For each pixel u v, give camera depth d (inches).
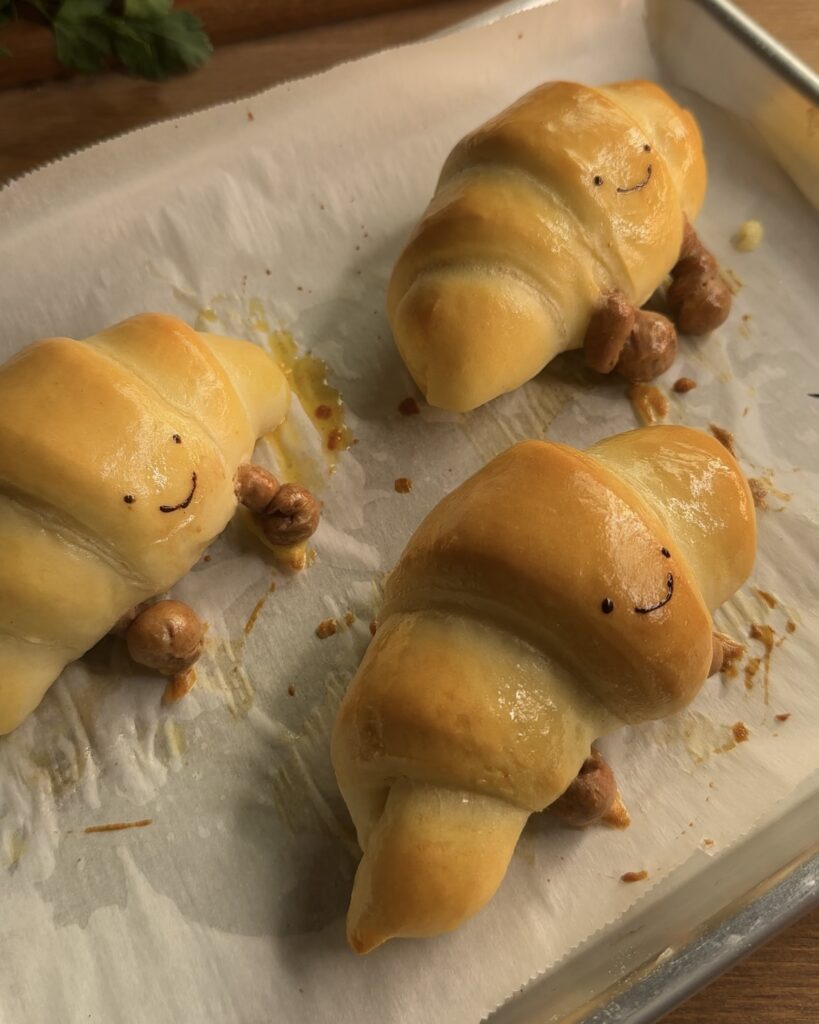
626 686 8.5
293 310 11.7
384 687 8.6
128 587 9.5
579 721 8.7
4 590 9.0
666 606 8.4
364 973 9.0
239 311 11.7
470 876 8.5
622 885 9.3
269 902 9.3
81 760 9.7
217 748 9.8
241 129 12.0
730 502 9.5
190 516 9.5
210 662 10.2
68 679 10.0
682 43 12.6
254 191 12.0
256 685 10.1
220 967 9.0
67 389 9.2
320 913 9.3
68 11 11.9
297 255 11.9
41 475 8.9
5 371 9.4
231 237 11.8
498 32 12.5
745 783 9.6
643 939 8.9
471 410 11.2
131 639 9.7
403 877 8.4
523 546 8.3
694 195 11.5
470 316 10.4
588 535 8.3
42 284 11.3
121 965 9.0
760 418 11.3
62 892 9.2
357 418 11.3
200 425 9.8
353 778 8.8
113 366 9.5
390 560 10.6
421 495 10.9
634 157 10.6
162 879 9.3
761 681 10.1
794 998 9.1
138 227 11.6
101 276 11.5
